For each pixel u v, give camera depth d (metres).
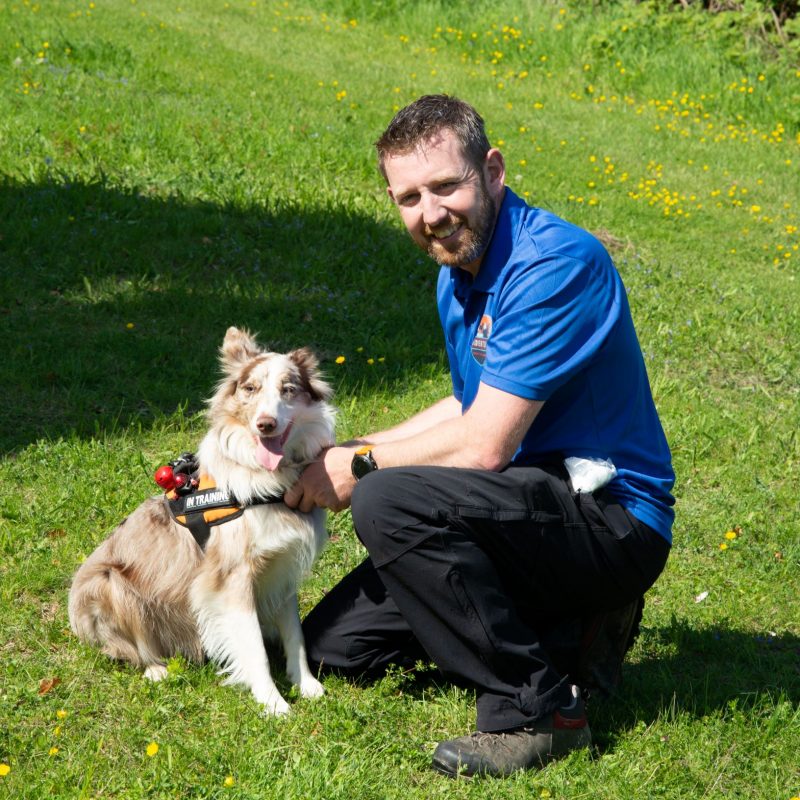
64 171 8.48
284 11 18.02
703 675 3.75
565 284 2.98
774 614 4.24
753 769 3.17
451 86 14.36
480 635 2.99
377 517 2.97
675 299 8.05
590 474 3.05
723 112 14.74
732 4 17.27
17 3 14.26
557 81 15.48
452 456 3.06
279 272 7.54
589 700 3.41
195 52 13.62
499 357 3.01
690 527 4.93
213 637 3.48
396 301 7.41
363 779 2.98
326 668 3.62
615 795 2.98
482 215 3.06
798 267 9.41
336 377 6.22
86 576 3.59
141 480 4.90
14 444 5.13
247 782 2.95
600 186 10.87
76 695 3.35
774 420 6.23
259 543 3.40
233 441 3.41
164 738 3.16
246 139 9.95
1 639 3.66
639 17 16.78
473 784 2.98
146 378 5.91
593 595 3.18
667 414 6.16
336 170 9.71
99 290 6.91
